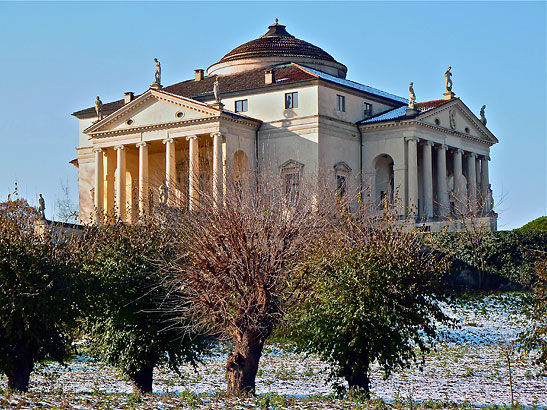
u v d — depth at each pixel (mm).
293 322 43594
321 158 101438
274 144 104438
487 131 118875
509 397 47125
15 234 43938
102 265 46500
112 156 110625
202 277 43188
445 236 85250
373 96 111312
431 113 107312
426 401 44312
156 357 47219
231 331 44656
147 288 46469
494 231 84000
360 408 38719
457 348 62469
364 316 42188
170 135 103688
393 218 46688
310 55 119000
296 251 44094
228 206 45344
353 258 43031
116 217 52594
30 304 41469
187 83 119062
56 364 59188
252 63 118125
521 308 74750
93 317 46844
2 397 37500
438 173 109438
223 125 100812
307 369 56375
